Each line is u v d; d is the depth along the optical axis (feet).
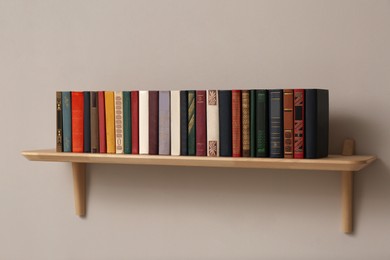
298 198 5.42
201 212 5.69
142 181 5.88
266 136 4.82
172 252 5.79
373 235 5.21
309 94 4.68
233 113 4.88
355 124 5.22
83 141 5.31
